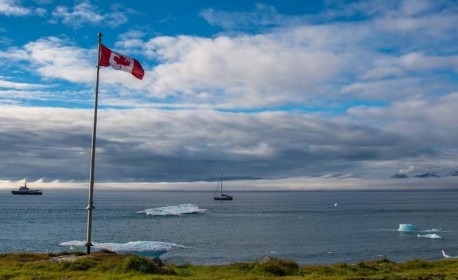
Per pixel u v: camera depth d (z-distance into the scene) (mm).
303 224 128625
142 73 28234
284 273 25703
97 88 26422
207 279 20719
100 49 26922
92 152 26391
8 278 19797
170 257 66062
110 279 19594
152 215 164625
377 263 31828
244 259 64438
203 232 105562
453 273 23188
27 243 82812
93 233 102000
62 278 19766
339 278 21422
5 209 193750
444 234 102625
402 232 105938
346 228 116625
